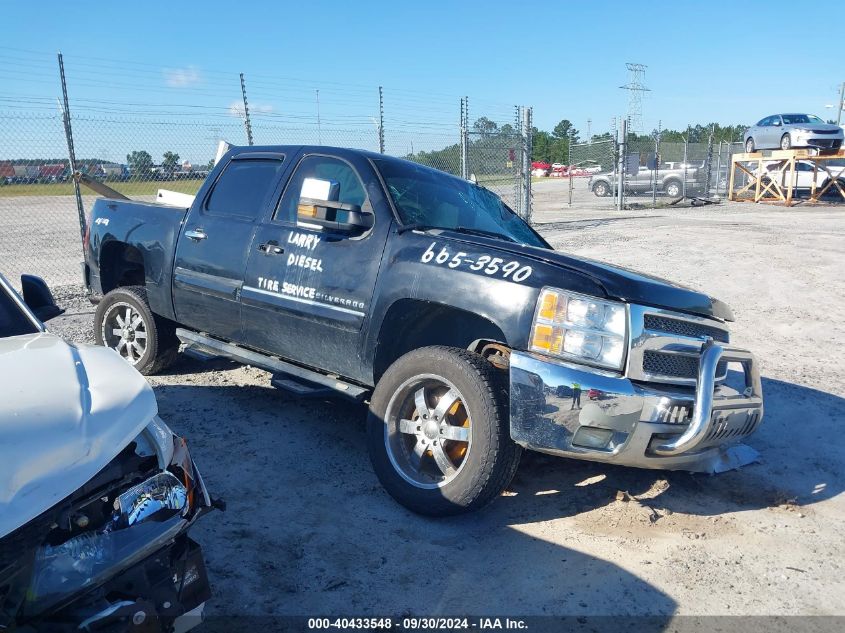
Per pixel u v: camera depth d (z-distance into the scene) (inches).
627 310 142.3
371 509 157.8
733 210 986.1
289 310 181.6
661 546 146.9
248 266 192.4
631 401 138.6
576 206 1103.0
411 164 195.3
